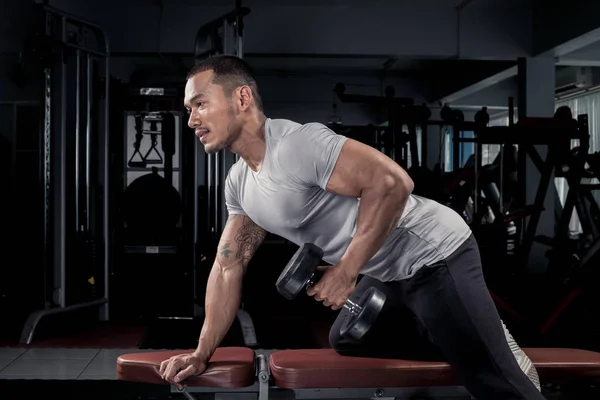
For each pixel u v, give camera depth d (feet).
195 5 20.22
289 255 26.71
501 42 21.30
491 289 15.83
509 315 14.23
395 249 5.55
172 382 5.42
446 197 17.10
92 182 16.37
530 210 15.94
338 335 5.87
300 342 13.53
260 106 5.33
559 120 15.15
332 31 20.83
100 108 16.69
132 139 16.93
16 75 13.75
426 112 20.90
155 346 13.02
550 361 5.79
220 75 5.15
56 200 15.01
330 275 4.92
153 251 16.43
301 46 20.77
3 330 14.42
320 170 5.03
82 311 15.62
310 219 5.47
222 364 5.51
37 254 15.84
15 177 15.80
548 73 21.45
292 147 5.06
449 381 5.63
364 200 4.96
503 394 5.34
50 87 13.80
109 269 16.74
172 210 16.33
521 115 21.59
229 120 5.17
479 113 17.97
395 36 20.94
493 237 15.94
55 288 14.99
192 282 16.63
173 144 16.21
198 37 14.73
